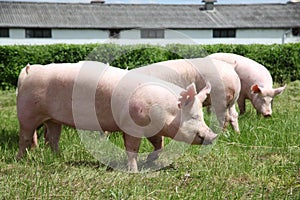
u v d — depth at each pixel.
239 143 6.28
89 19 31.34
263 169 4.96
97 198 4.03
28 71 5.38
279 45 17.27
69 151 5.75
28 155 5.29
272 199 4.07
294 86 15.26
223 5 35.34
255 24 32.38
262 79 8.62
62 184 4.41
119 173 4.81
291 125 7.31
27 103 5.29
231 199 4.08
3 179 4.52
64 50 17.06
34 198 3.99
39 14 31.17
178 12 33.81
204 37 31.97
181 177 4.79
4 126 7.79
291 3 35.66
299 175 4.84
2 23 29.11
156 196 4.15
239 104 9.06
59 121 5.30
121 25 30.92
